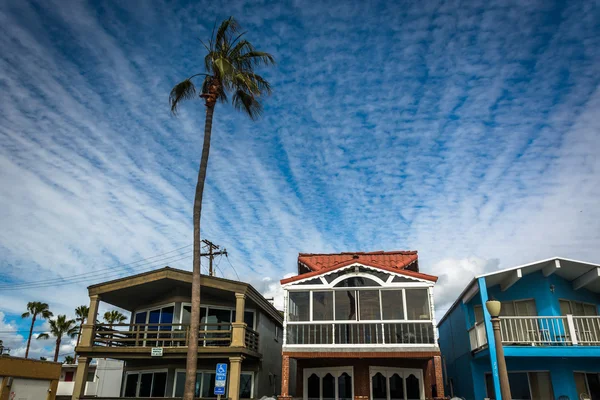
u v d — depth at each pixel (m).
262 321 24.08
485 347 16.66
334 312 18.55
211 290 21.09
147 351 19.58
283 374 17.72
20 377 20.72
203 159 17.77
